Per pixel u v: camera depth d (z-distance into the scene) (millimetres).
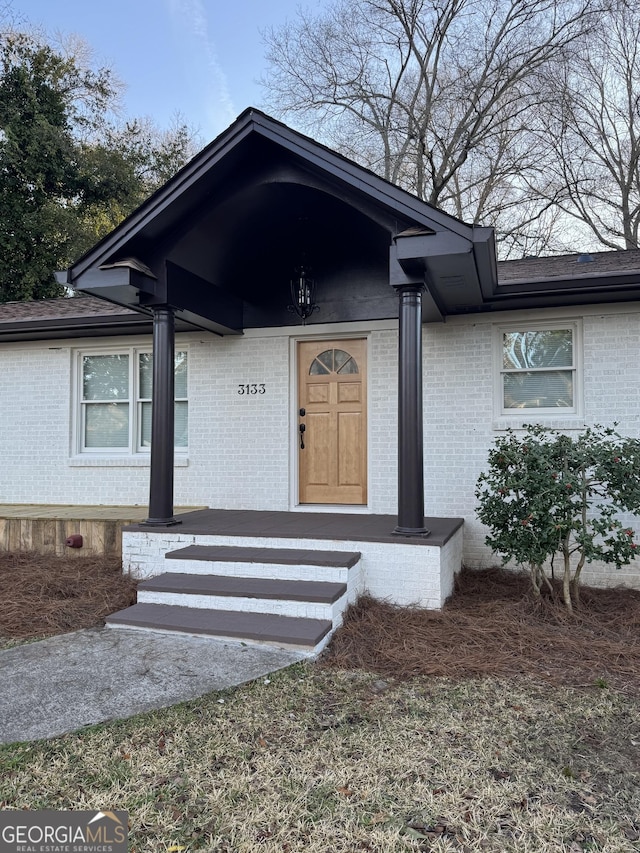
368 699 3455
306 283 6918
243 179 5297
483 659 3990
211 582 4867
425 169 19391
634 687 3635
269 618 4457
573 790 2562
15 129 17031
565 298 6055
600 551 4781
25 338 8203
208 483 7434
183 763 2773
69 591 5527
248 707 3332
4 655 4082
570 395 6418
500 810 2422
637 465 4695
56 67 19219
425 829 2312
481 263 4969
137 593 5062
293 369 7199
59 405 8227
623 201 18625
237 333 7316
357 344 7066
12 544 6863
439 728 3117
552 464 4836
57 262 17844
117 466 7949
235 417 7359
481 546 6449
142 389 8047
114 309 7816
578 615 4844
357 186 4750
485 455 6484
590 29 16984
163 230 5445
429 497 6648
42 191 17688
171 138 25016
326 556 4910
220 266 6418
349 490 7035
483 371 6535
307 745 2938
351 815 2395
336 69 19328
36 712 3248
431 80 18969
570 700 3453
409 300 4988
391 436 6809
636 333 6102
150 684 3588
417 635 4344
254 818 2373
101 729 3080
